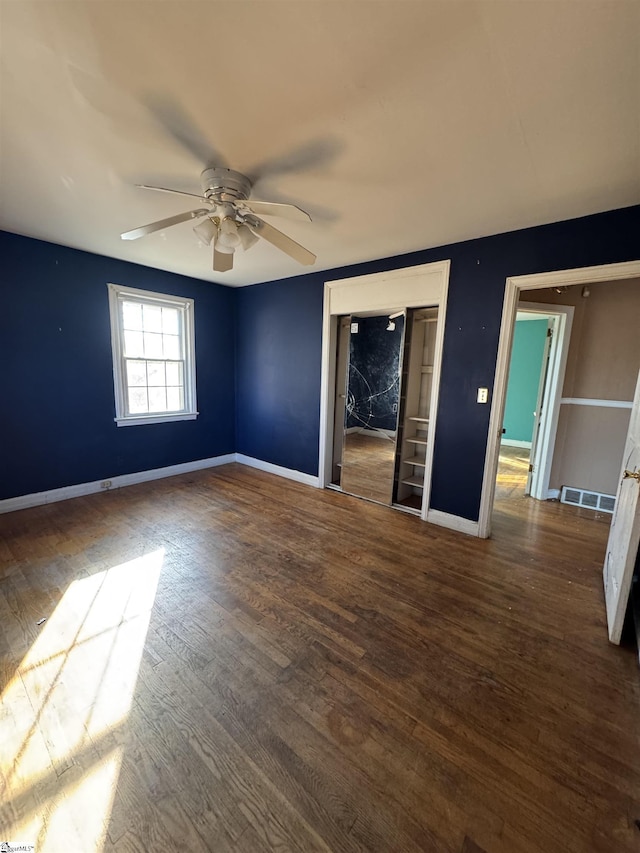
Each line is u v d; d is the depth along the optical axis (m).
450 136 1.62
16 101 1.46
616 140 1.62
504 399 2.90
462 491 3.16
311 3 1.05
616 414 3.67
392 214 2.44
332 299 3.89
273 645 1.84
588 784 1.25
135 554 2.68
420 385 3.81
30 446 3.42
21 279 3.20
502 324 2.80
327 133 1.62
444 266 3.05
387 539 3.02
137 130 1.63
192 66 1.27
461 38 1.15
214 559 2.64
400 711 1.51
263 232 2.06
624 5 1.02
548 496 4.04
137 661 1.73
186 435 4.68
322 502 3.80
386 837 1.10
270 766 1.29
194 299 4.51
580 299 3.70
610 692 1.62
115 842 1.08
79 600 2.16
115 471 4.05
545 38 1.14
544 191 2.09
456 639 1.92
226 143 1.71
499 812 1.17
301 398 4.35
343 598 2.23
